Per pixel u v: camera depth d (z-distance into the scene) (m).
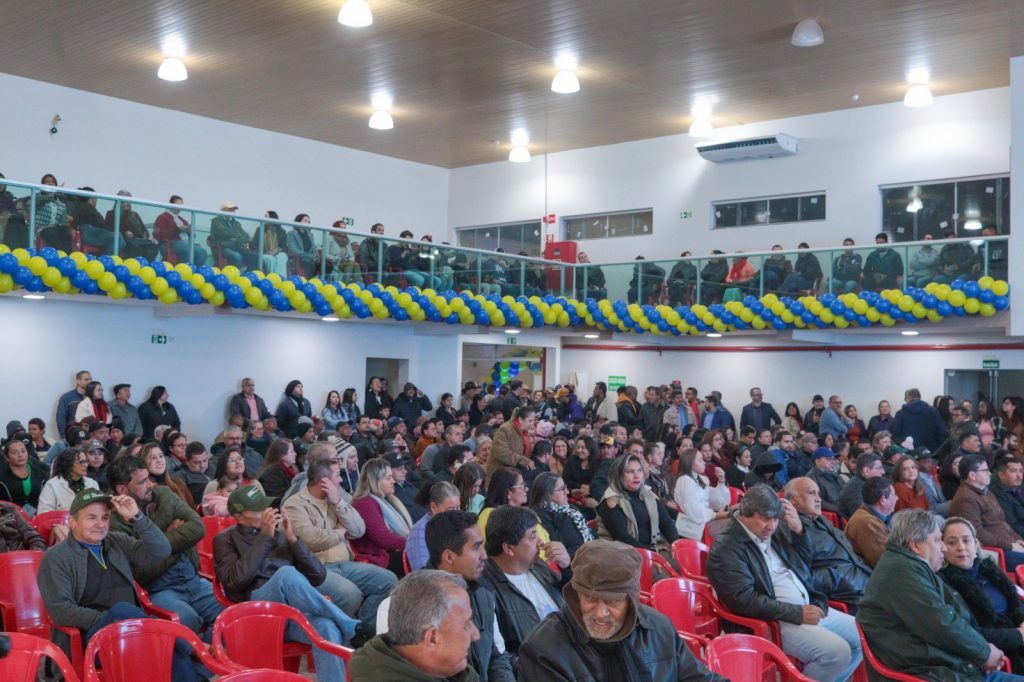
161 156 17.95
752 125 19.23
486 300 16.25
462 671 3.46
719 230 19.59
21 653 4.09
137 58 15.39
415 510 8.58
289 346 16.77
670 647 3.66
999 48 14.74
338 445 9.27
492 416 14.98
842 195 18.20
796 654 5.70
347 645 5.84
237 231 13.79
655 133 20.06
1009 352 16.75
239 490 6.14
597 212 21.06
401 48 15.00
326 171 20.53
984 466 8.36
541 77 16.41
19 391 13.73
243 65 15.77
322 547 6.60
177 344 15.38
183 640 4.52
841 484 11.28
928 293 14.77
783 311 15.84
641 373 20.70
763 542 5.91
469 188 22.86
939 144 17.25
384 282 15.34
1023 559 8.05
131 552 5.68
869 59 15.38
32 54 15.16
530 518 4.88
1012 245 14.48
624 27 14.05
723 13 13.48
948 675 4.87
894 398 17.88
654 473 9.87
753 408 18.19
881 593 5.07
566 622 3.60
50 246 12.05
